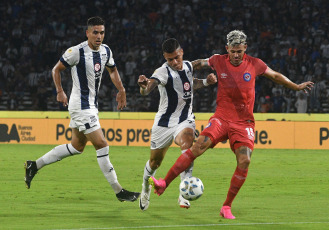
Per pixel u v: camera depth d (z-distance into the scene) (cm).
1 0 5725
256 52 5219
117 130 3909
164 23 5569
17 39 5516
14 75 5150
